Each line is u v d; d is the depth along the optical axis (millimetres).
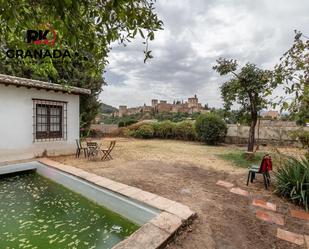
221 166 6895
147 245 2490
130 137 16219
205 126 12000
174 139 15000
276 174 4742
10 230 3428
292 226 3248
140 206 3707
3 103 6727
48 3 1501
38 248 2986
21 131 7160
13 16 1459
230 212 3627
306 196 3912
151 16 1985
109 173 5598
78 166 6355
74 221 3744
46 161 6863
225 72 8086
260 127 11695
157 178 5297
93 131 16344
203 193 4418
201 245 2705
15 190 5203
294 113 3297
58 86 7668
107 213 4066
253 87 7559
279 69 3477
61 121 8359
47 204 4414
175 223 2992
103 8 1672
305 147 4582
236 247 2695
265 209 3793
